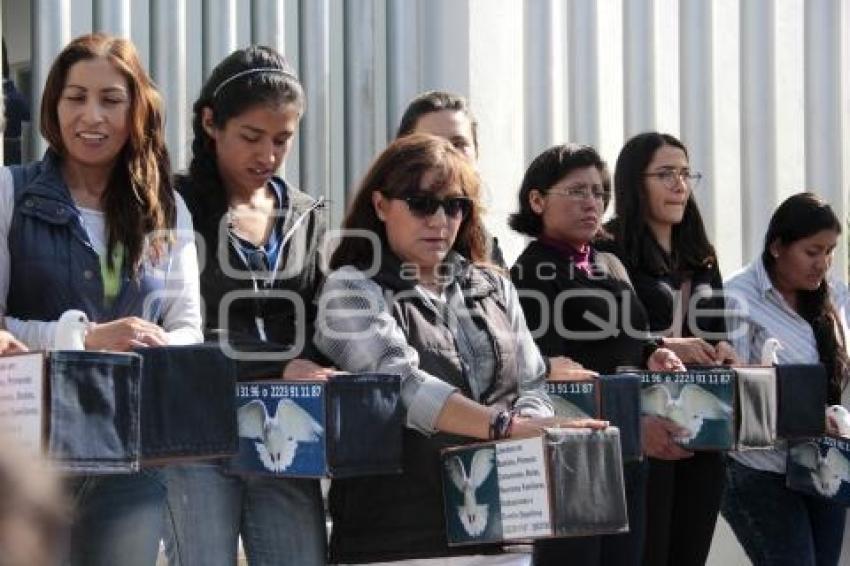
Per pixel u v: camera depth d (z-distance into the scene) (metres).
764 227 12.19
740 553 11.12
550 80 11.23
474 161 7.74
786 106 12.39
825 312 9.10
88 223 5.64
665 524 7.84
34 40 9.20
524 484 5.50
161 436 5.13
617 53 11.65
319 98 10.31
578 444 5.48
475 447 5.66
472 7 10.84
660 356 7.69
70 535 5.17
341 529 5.91
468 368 6.01
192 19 9.77
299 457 5.53
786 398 7.69
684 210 8.34
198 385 5.22
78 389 4.85
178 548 5.96
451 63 10.83
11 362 4.86
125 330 5.17
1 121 8.65
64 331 5.19
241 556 8.31
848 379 9.22
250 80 6.23
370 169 6.17
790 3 12.42
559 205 7.65
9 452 1.71
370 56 10.63
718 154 12.05
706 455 8.00
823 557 8.95
